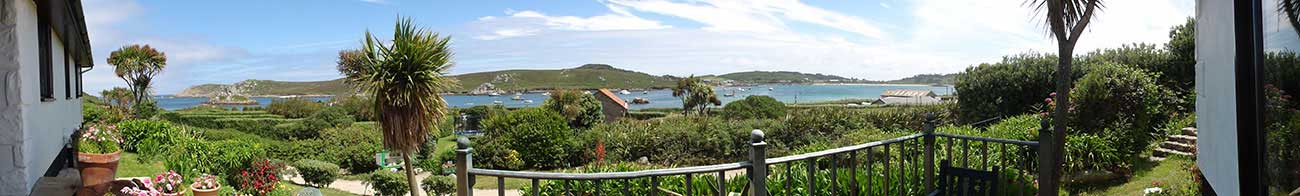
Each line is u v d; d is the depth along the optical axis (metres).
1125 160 7.42
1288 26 2.03
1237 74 2.58
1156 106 8.70
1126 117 8.44
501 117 17.97
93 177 5.48
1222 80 2.98
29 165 4.74
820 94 76.00
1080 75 12.10
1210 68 3.29
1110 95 8.44
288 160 17.98
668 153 16.09
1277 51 2.14
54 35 6.47
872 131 12.60
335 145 18.41
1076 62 12.29
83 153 5.48
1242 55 2.54
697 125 16.64
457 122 30.80
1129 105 8.51
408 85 6.50
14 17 4.51
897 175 5.26
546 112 18.16
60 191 5.14
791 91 87.00
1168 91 9.35
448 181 11.60
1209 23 3.29
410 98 6.58
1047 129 3.87
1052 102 10.02
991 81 13.12
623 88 112.50
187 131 10.97
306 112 30.98
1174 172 6.46
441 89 6.87
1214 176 3.26
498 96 100.25
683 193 5.23
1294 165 2.06
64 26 6.21
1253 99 2.50
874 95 70.56
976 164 6.89
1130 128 8.30
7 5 4.49
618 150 16.38
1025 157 7.29
